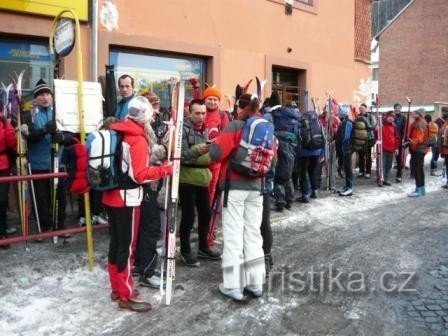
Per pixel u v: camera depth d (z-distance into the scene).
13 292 4.40
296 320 4.09
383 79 36.53
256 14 10.75
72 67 7.63
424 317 4.19
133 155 3.88
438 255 5.90
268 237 4.86
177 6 9.07
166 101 9.12
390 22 35.84
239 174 4.36
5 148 5.37
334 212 8.03
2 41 7.09
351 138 9.33
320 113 11.05
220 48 9.92
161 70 9.05
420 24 34.38
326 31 12.97
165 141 5.02
